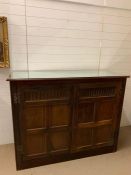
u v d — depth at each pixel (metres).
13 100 1.50
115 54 2.31
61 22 1.95
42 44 1.95
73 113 1.70
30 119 1.59
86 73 1.92
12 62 1.91
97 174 1.67
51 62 2.04
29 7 1.80
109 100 1.81
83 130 1.80
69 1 1.91
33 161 1.72
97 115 1.81
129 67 2.44
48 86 1.55
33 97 1.55
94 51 2.20
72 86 1.62
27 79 1.47
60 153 1.79
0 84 1.94
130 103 2.63
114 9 2.12
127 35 2.29
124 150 2.09
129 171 1.73
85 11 2.00
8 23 1.78
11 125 2.09
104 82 1.72
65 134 1.75
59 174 1.66
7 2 1.73
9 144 2.12
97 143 1.92
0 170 1.69
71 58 2.11
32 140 1.66
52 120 1.66
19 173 1.66
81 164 1.81
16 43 1.87
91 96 1.73
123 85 1.81
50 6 1.86
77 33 2.05
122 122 2.68
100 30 2.14
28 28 1.86
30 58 1.96
